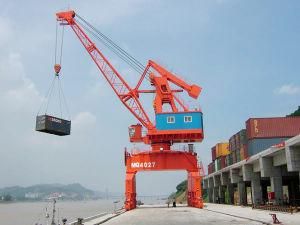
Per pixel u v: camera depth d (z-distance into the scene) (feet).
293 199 189.78
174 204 254.06
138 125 235.20
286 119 206.18
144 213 182.29
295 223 100.17
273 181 170.71
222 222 116.26
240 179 238.07
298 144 132.46
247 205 232.94
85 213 411.34
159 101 236.02
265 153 166.20
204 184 399.24
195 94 235.40
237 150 238.89
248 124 212.43
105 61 250.37
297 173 177.47
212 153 329.52
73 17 257.55
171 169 223.92
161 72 239.91
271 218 121.39
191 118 222.07
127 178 224.33
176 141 231.09
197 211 189.26
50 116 145.48
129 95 242.99
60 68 197.88
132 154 226.99
